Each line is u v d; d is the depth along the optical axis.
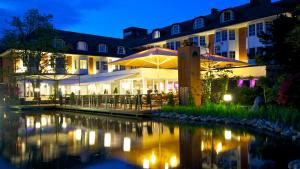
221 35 42.22
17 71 45.84
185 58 21.33
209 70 23.27
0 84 45.94
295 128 12.59
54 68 44.09
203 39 44.81
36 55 42.34
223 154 9.38
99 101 28.62
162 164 8.32
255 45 37.69
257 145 10.67
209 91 21.78
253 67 26.95
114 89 33.47
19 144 11.77
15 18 41.31
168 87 31.72
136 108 22.91
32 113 28.92
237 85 26.73
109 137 13.06
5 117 24.55
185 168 7.89
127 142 11.76
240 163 8.26
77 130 15.65
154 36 53.19
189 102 20.73
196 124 16.91
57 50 43.50
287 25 20.45
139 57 23.61
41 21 42.16
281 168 7.69
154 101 25.22
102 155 9.55
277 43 20.92
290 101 14.06
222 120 17.16
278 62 21.14
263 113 15.60
